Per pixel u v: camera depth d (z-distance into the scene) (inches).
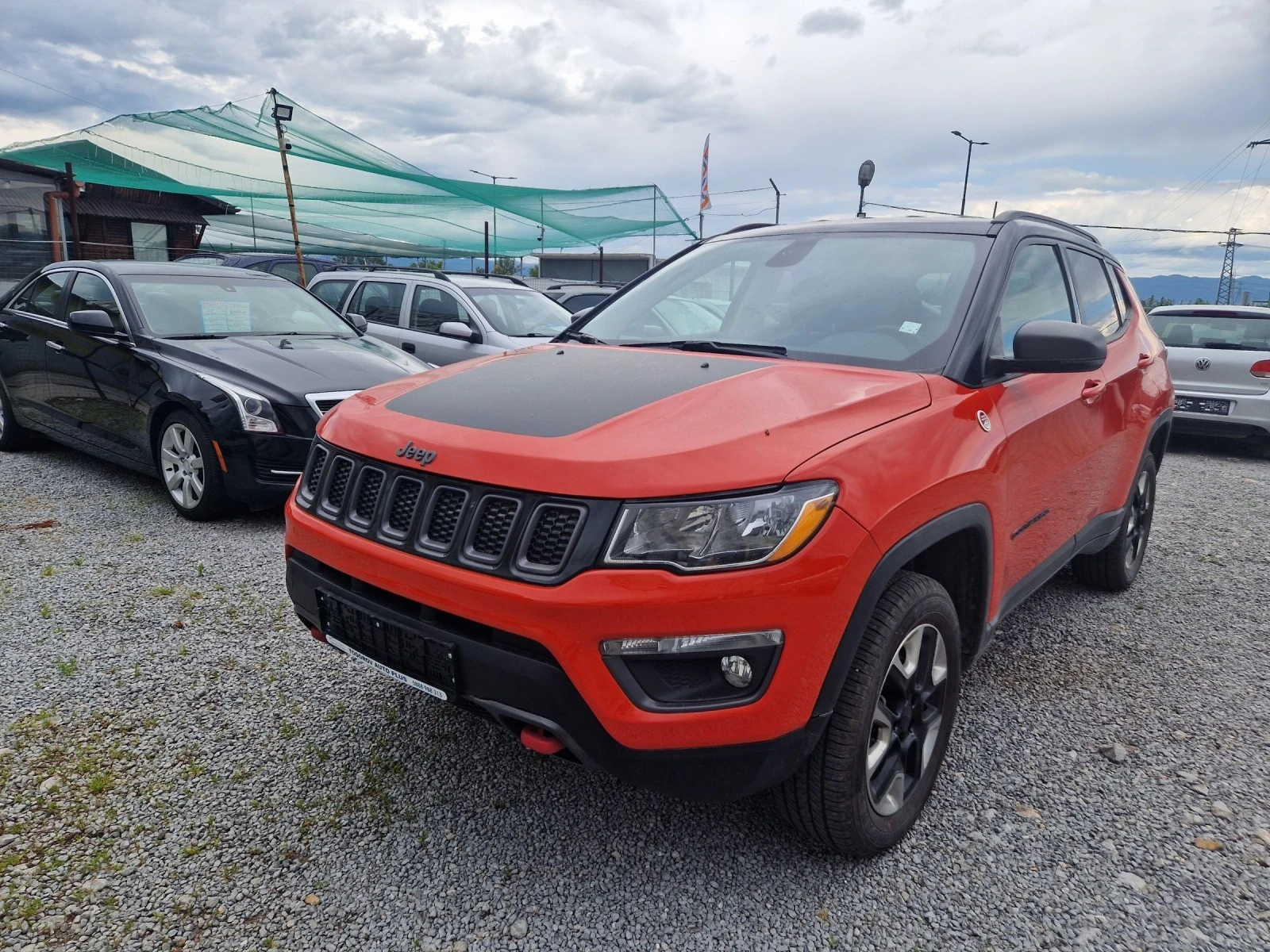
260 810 97.6
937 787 106.4
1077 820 100.1
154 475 215.9
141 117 613.6
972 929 82.7
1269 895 88.1
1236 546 218.5
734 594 73.4
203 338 225.8
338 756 108.7
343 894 84.9
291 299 264.1
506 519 78.5
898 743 92.5
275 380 200.5
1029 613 167.2
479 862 90.2
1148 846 95.7
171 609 151.3
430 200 810.2
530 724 78.3
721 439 78.7
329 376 209.3
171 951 76.8
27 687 122.2
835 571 76.7
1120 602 174.4
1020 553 114.5
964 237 121.1
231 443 192.2
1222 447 398.0
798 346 111.3
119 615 148.0
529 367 107.7
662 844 94.0
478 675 79.4
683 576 73.1
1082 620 163.6
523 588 75.3
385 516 87.0
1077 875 90.6
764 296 123.6
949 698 98.5
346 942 78.7
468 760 108.9
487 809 99.1
